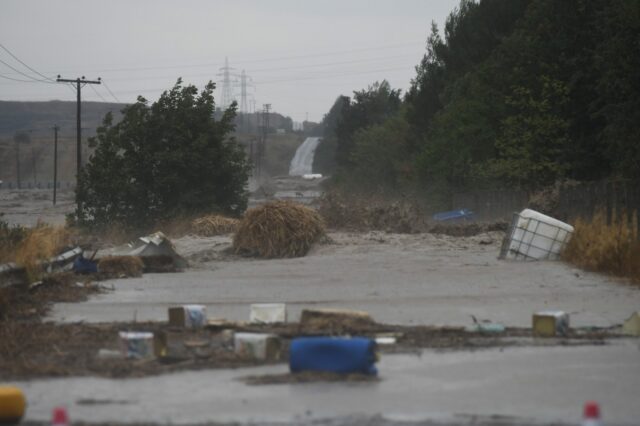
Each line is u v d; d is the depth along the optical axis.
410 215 80.94
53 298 39.47
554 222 55.25
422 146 146.88
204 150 99.12
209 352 26.67
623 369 24.56
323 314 30.94
